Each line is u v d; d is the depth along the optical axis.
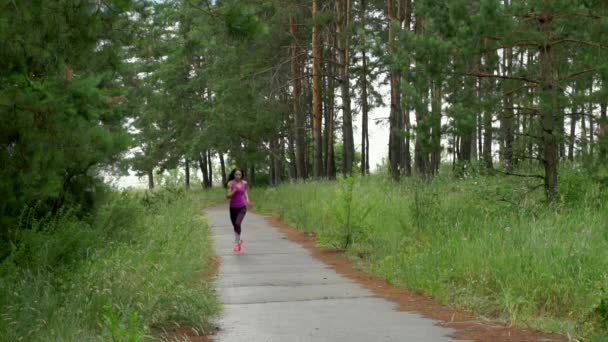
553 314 6.99
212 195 39.62
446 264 9.14
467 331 6.29
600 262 7.72
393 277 9.62
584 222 10.20
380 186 20.25
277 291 9.02
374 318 7.03
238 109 34.19
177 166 49.31
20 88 6.17
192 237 13.21
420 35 13.09
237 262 12.28
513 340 5.86
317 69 30.91
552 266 7.83
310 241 15.62
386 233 12.77
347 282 9.77
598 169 12.81
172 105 42.22
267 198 30.16
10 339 5.21
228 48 29.42
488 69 13.55
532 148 13.36
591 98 12.22
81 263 7.64
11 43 6.34
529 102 13.19
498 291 7.90
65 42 6.84
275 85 32.00
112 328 4.77
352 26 28.39
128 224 11.32
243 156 42.47
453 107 12.59
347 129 29.73
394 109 26.77
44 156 6.06
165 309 6.79
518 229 9.49
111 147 6.95
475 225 10.78
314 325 6.71
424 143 13.03
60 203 9.98
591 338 5.68
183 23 26.16
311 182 27.20
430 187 15.45
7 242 7.66
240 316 7.30
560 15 12.59
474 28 12.13
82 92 6.39
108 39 9.22
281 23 30.06
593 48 12.88
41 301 6.11
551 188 12.93
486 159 14.10
